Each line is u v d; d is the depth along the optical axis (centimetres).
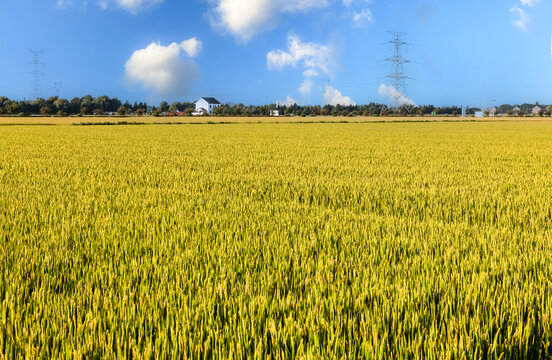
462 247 424
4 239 442
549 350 245
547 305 272
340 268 352
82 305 280
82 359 216
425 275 338
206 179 980
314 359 208
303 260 374
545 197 746
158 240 442
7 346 220
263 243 430
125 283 309
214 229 495
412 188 864
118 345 219
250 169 1194
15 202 669
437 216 613
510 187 882
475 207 675
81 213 595
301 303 278
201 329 238
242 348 222
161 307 272
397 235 490
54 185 880
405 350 221
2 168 1173
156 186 901
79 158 1465
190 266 359
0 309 268
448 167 1233
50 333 237
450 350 218
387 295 293
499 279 336
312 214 598
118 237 454
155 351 215
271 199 751
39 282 326
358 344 228
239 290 302
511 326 245
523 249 427
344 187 863
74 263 362
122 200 705
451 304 276
